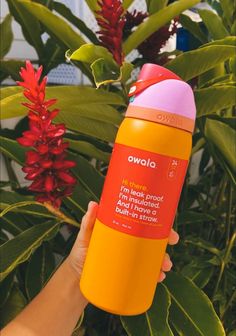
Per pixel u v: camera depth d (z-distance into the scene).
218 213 0.67
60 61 0.68
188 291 0.46
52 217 0.50
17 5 0.59
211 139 0.49
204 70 0.46
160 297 0.44
